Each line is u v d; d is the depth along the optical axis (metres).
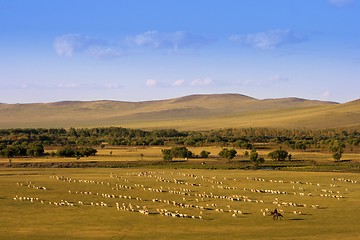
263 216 160.12
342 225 146.00
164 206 180.00
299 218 156.88
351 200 191.75
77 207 177.88
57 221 153.62
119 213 166.00
